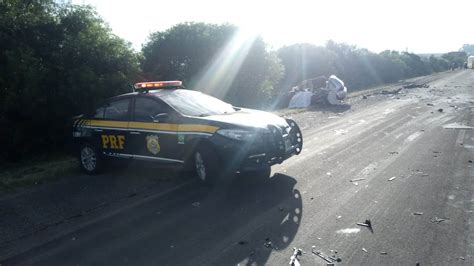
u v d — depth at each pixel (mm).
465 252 4352
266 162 6883
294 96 21062
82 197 7098
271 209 5938
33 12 11766
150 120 7820
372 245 4629
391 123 13641
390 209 5672
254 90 20125
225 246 4844
